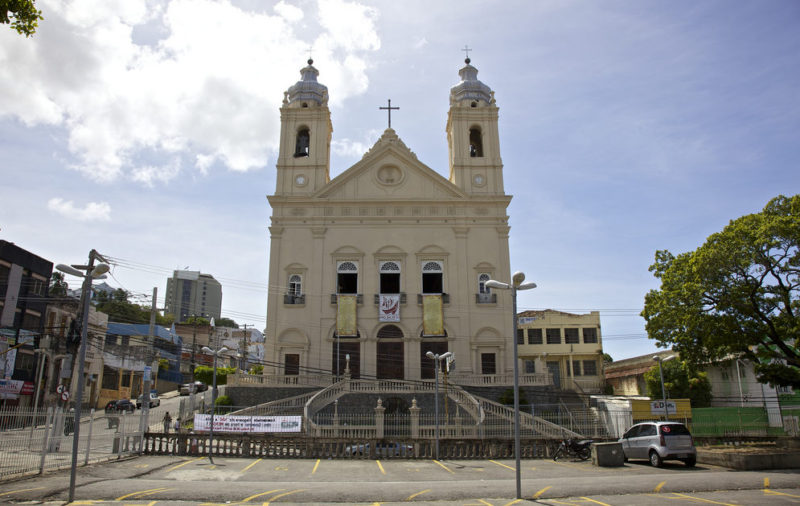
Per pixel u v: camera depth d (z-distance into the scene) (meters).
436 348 43.81
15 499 13.92
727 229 26.30
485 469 22.66
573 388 54.00
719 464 22.83
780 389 36.97
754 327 25.69
